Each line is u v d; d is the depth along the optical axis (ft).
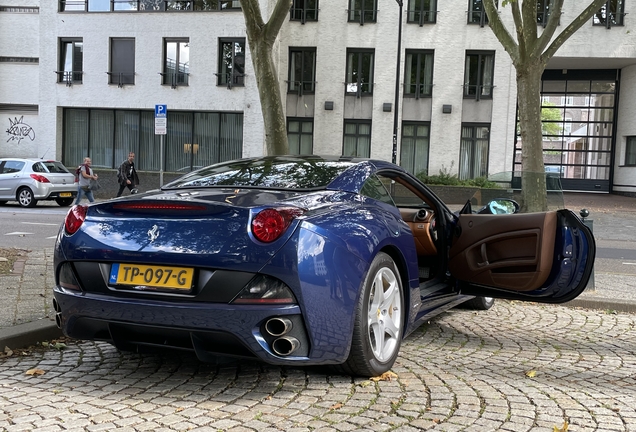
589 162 98.58
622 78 94.89
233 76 83.15
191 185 12.84
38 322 14.94
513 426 9.58
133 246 10.59
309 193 11.80
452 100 84.84
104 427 9.37
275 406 10.37
